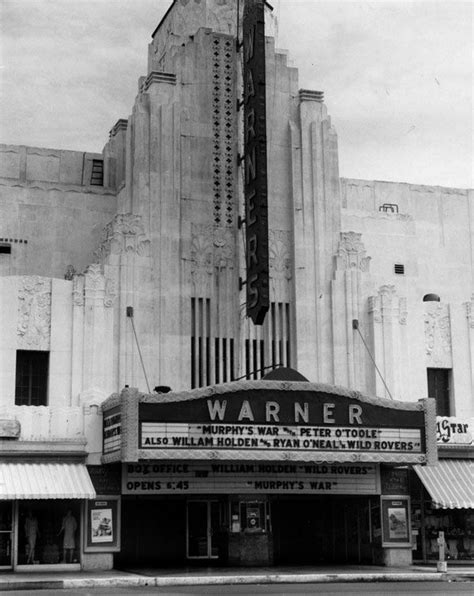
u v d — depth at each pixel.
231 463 36.06
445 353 43.91
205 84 43.62
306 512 41.12
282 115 44.75
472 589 26.06
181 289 41.25
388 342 42.66
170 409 33.50
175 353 40.50
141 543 38.41
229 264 42.28
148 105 42.75
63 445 34.78
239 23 45.31
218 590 25.94
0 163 47.06
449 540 38.97
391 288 43.25
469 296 51.03
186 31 46.16
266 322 42.31
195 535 39.00
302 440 34.62
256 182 40.00
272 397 34.62
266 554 36.19
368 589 26.17
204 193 42.59
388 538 37.38
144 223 41.44
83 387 38.56
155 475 35.34
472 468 39.72
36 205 45.28
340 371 42.25
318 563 38.38
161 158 42.22
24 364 38.72
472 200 52.50
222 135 43.38
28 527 34.00
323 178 44.25
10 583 27.89
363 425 35.44
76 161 48.31
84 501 34.56
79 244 45.50
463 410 43.50
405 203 51.44
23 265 44.53
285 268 43.19
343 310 42.88
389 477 38.19
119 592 25.36
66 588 28.06
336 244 43.81
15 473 33.75
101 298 39.59
